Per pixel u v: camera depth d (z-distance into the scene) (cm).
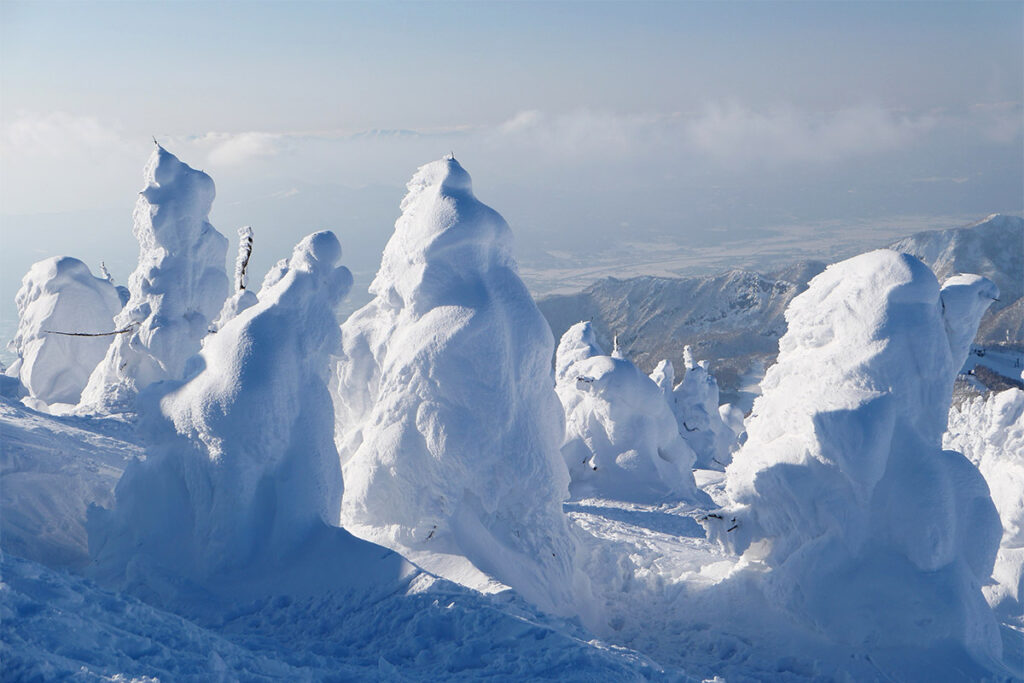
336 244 1512
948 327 1255
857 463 1211
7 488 1277
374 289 1397
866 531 1233
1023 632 1452
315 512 1145
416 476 1260
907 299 1232
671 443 2369
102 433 1989
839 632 1215
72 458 1469
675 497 2239
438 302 1295
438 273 1293
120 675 589
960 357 1255
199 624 1033
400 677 823
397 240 1365
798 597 1251
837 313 1270
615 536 1753
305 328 1165
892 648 1191
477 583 1126
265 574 1111
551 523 1323
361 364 1703
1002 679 1129
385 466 1273
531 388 1323
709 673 1155
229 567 1120
